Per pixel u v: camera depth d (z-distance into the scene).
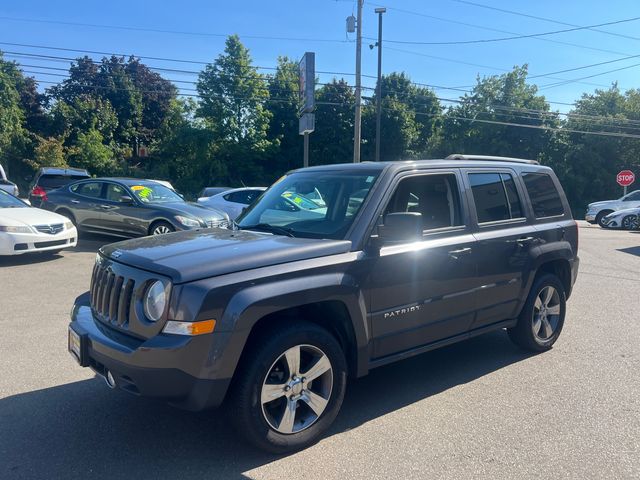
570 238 5.72
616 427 3.92
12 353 5.29
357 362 3.83
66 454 3.48
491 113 46.19
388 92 51.50
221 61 43.62
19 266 9.74
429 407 4.26
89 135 43.12
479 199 4.83
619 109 47.16
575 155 44.84
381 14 28.62
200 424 3.92
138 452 3.52
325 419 3.66
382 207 4.04
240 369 3.30
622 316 7.17
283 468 3.34
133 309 3.34
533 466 3.38
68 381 4.65
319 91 50.22
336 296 3.60
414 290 4.12
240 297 3.21
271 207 4.61
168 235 4.26
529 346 5.49
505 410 4.21
